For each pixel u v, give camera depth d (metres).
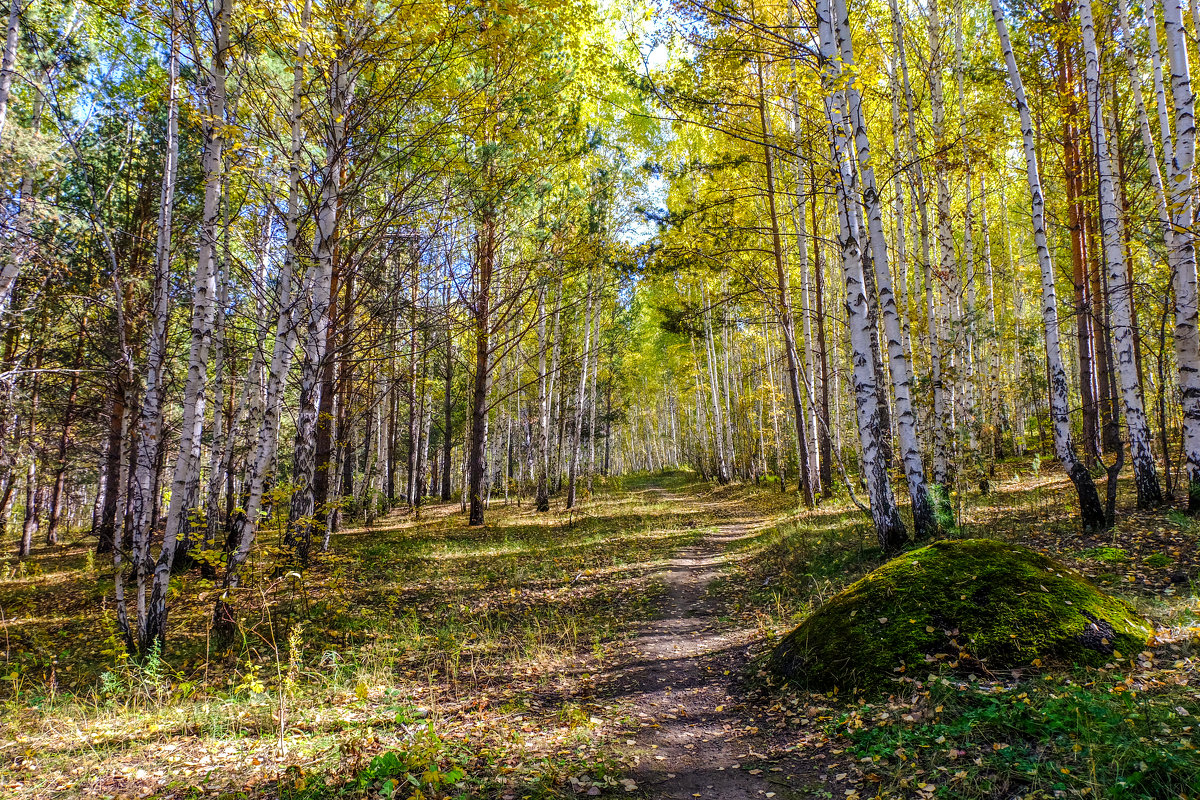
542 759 3.86
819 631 4.86
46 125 11.20
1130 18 12.00
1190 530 6.73
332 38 7.50
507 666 6.13
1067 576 4.57
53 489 22.38
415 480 23.94
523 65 10.34
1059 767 2.81
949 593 4.54
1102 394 15.50
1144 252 11.38
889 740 3.48
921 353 14.58
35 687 6.19
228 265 9.53
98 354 12.34
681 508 21.19
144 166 12.12
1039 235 8.29
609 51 12.93
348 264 10.10
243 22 7.58
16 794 3.58
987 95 13.81
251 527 7.36
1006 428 18.20
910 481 8.05
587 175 19.73
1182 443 8.43
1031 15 10.80
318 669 6.19
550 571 10.79
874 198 8.17
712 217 14.62
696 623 7.38
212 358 13.17
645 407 52.31
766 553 10.63
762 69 13.88
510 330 21.72
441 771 3.60
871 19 12.02
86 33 10.41
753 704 4.65
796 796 3.26
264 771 3.81
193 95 8.34
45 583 12.86
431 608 8.67
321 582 10.27
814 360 18.75
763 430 24.70
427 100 8.88
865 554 8.23
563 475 39.91
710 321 19.39
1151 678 3.50
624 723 4.55
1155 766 2.64
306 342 10.88
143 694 5.63
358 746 3.88
